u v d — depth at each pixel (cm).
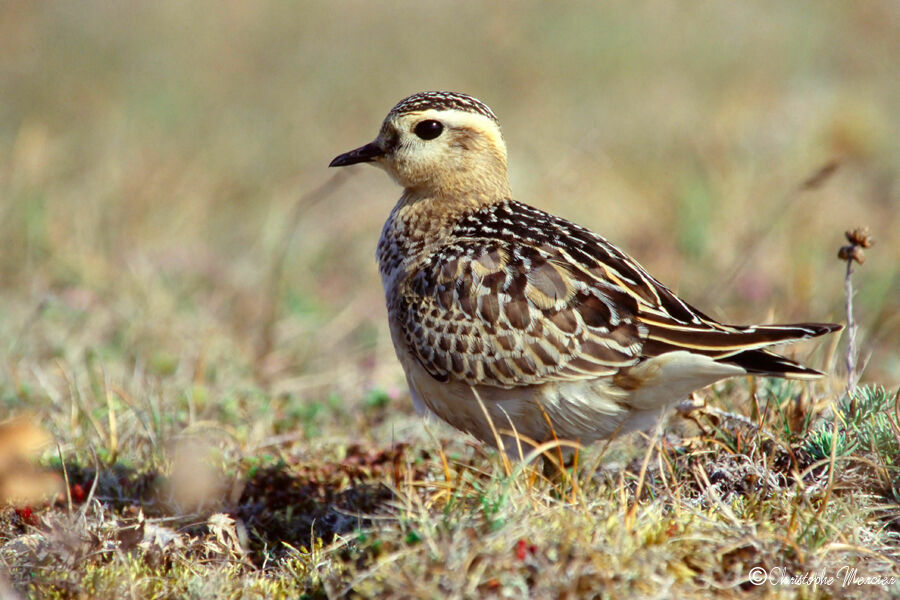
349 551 838
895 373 1209
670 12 2842
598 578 721
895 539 840
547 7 2880
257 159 2156
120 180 1891
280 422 1202
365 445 1117
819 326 889
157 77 2503
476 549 732
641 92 2389
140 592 802
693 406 988
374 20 2858
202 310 1538
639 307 910
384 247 1070
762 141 2028
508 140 2178
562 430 941
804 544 780
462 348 938
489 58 2625
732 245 1667
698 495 885
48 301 1398
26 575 823
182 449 1055
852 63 2561
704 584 748
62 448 1072
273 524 977
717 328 898
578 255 948
